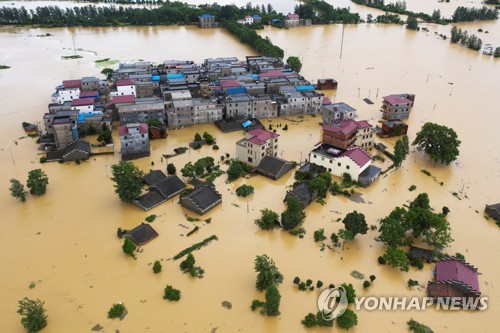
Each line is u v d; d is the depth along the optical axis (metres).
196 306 103.38
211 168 162.50
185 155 174.25
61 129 173.88
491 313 102.25
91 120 190.00
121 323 98.56
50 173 161.25
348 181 155.12
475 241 126.44
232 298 105.75
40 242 124.94
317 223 133.88
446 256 118.94
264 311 101.69
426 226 123.56
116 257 119.00
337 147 164.88
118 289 108.25
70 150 169.00
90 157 173.00
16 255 119.75
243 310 102.38
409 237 126.88
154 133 187.38
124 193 138.50
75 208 140.75
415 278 112.75
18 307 103.31
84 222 133.75
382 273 114.31
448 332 97.19
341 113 194.00
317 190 144.75
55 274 113.00
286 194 142.75
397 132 192.12
